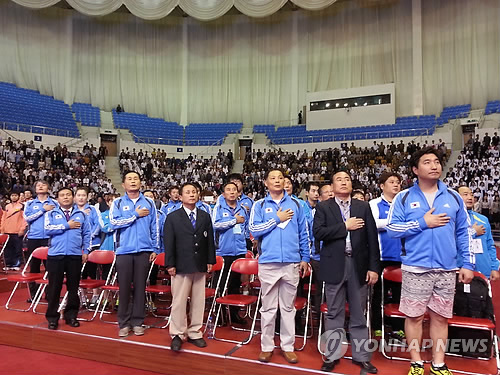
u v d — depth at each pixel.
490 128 16.80
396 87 20.83
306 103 21.78
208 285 5.71
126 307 4.10
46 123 19.33
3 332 4.45
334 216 3.41
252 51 23.36
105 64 22.80
